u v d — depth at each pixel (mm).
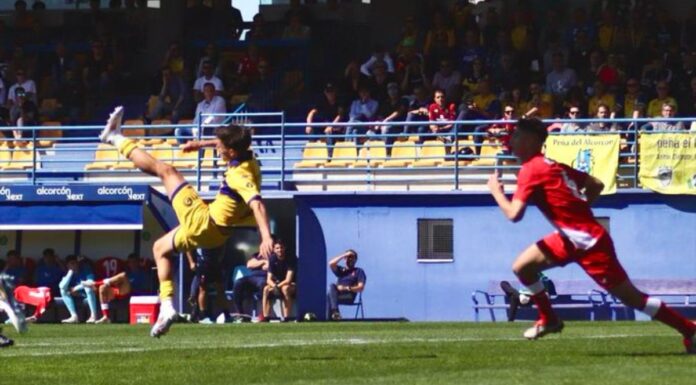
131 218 61000
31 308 62688
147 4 80750
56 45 79125
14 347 30297
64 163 69875
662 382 18188
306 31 76312
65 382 20609
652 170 59406
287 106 72500
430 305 60812
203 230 25266
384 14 77938
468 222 60719
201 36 78938
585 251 22609
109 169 66875
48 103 75625
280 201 62688
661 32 68938
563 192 22547
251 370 21906
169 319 25484
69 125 74000
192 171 66000
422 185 63156
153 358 25078
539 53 70750
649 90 65000
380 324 48344
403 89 68938
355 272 60750
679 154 59312
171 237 25641
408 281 60969
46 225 61719
